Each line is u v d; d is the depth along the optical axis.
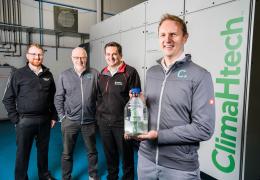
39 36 4.94
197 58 2.23
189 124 0.99
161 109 1.07
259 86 1.96
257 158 2.01
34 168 2.58
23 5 4.66
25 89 1.95
